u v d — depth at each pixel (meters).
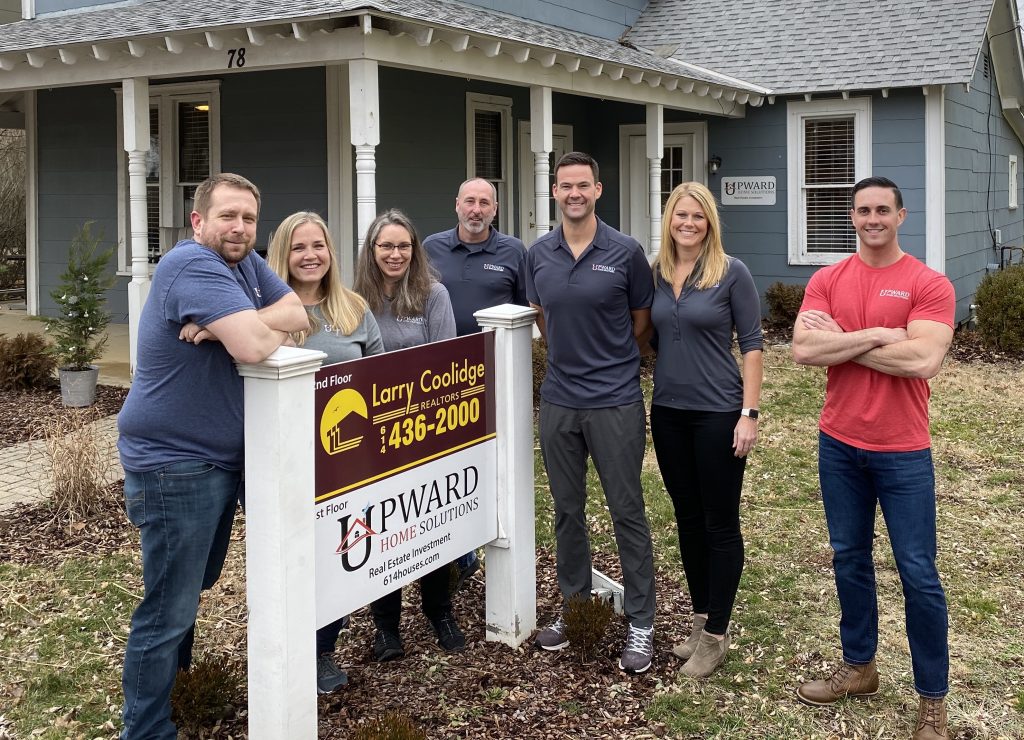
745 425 3.64
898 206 3.33
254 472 2.92
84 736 3.38
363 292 4.06
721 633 3.79
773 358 11.02
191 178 11.51
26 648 4.04
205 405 2.95
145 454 2.93
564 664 3.89
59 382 9.24
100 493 5.81
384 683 3.72
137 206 8.78
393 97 10.80
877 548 5.20
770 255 13.39
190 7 9.14
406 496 3.52
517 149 12.95
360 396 3.28
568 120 14.02
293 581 2.97
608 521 5.63
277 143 10.75
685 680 3.74
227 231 2.96
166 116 11.45
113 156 12.27
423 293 4.06
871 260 3.41
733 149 13.45
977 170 14.38
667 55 13.93
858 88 12.21
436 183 11.48
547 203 9.70
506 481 3.98
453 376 3.72
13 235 20.16
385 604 3.90
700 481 3.74
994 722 3.48
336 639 3.94
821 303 3.51
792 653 4.00
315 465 3.11
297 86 10.55
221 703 3.39
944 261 12.48
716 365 3.67
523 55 8.67
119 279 12.42
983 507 5.90
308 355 2.92
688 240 3.65
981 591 4.62
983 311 11.47
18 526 5.52
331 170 10.44
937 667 3.29
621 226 14.48
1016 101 15.70
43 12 12.25
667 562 5.04
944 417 8.29
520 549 4.03
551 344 3.89
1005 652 4.01
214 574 3.34
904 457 3.30
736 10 14.57
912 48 12.52
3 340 9.31
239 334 2.78
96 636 4.15
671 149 14.08
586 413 3.83
